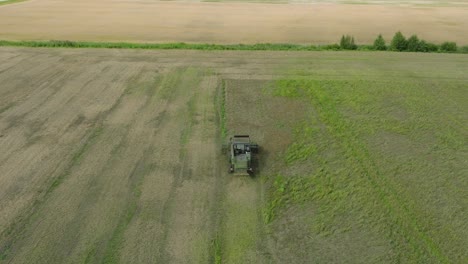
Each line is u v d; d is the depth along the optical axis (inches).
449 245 639.1
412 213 711.7
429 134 1002.1
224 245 629.0
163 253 608.1
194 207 713.6
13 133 948.0
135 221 673.6
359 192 767.1
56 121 1015.6
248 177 808.3
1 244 612.4
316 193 762.8
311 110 1122.0
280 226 674.8
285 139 961.5
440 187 789.2
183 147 913.5
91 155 864.9
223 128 1006.4
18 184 757.3
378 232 665.0
